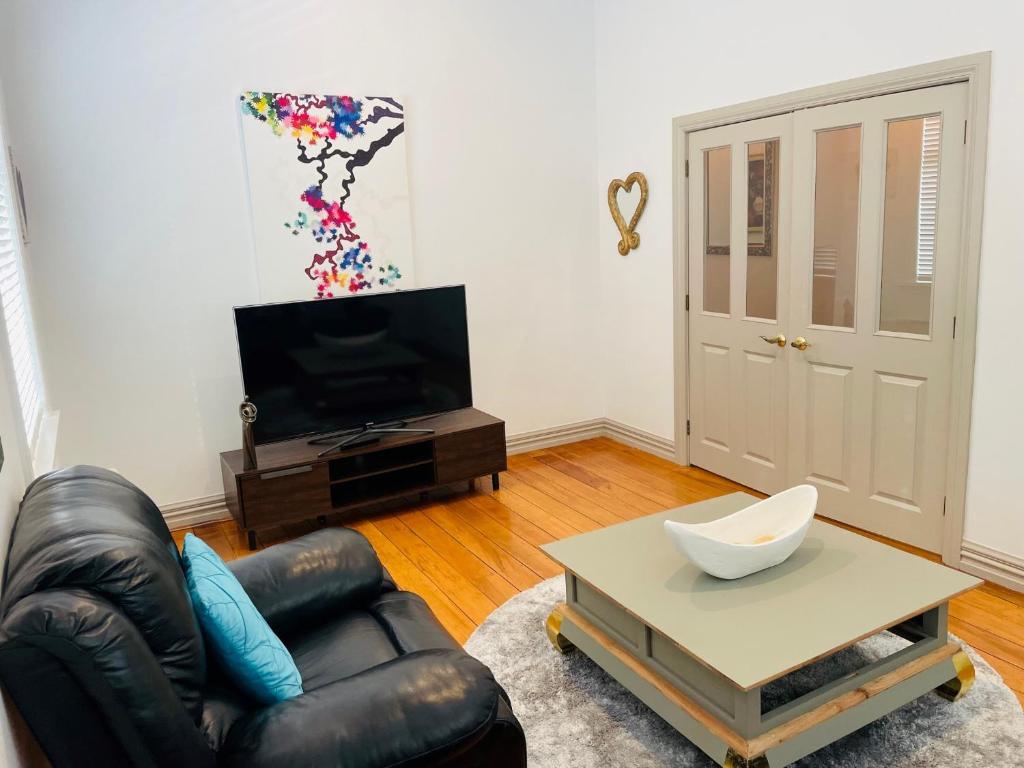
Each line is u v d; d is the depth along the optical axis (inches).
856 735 89.0
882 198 131.2
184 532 157.8
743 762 76.2
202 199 152.6
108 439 150.9
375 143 165.8
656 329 186.1
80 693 48.6
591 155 195.3
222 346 158.6
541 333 196.1
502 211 185.5
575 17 187.8
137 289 149.3
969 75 115.7
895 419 134.6
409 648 79.0
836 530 104.6
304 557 88.8
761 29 147.4
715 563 90.0
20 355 108.4
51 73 137.4
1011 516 119.6
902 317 131.4
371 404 159.8
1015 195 113.0
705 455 179.2
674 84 169.3
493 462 169.8
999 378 118.3
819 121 138.9
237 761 55.8
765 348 157.2
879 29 127.2
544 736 91.4
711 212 166.2
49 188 139.5
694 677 83.6
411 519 159.3
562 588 126.6
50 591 49.9
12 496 72.2
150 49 144.7
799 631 81.3
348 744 56.9
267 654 66.1
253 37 153.0
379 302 157.3
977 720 90.7
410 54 169.2
